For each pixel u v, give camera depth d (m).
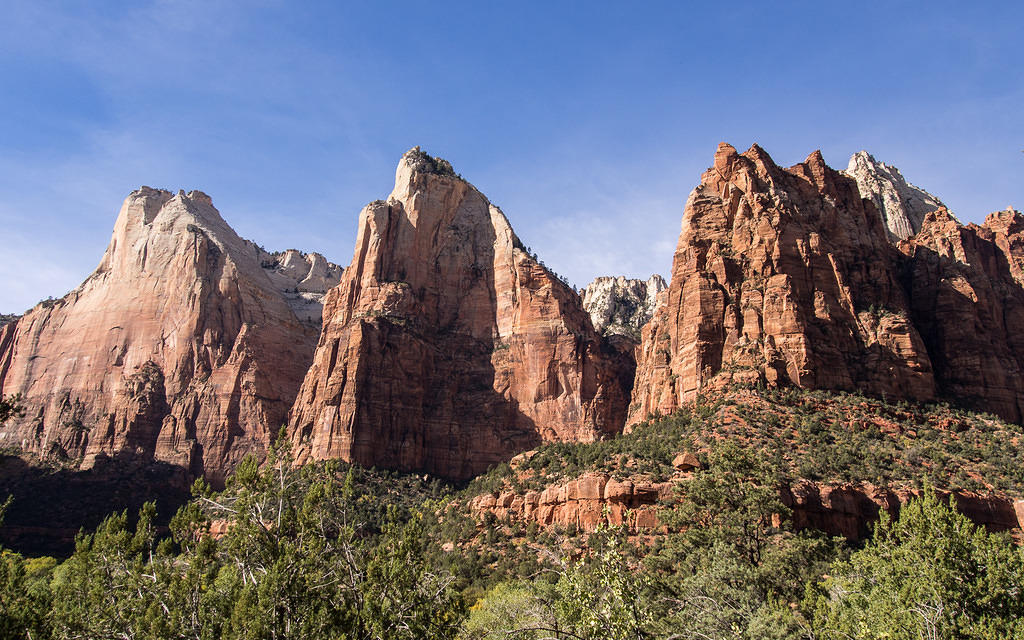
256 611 37.28
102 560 44.22
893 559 44.69
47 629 42.25
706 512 59.38
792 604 49.00
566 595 35.94
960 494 66.88
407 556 46.38
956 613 40.41
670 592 47.06
